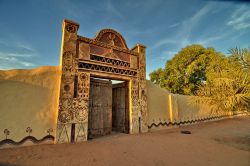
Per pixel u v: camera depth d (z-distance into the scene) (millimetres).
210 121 12297
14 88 4754
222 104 5734
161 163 3508
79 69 6000
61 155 3982
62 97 5422
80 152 4254
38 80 5234
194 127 9289
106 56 6906
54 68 5668
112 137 6445
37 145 4820
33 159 3660
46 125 5113
